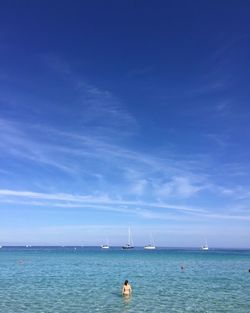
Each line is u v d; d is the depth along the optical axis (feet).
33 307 98.27
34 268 250.57
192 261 365.20
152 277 189.37
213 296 120.16
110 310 94.94
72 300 110.01
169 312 93.04
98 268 255.91
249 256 521.65
